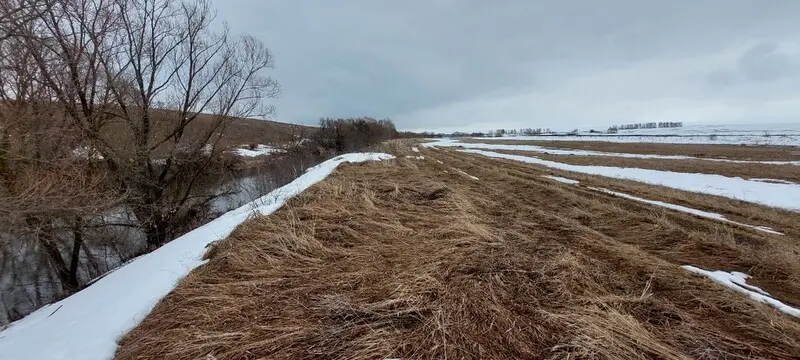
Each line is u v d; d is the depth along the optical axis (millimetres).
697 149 29578
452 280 4133
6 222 5879
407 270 4500
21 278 8477
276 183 17109
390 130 68250
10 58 6258
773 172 14367
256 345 3143
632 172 15359
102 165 9477
